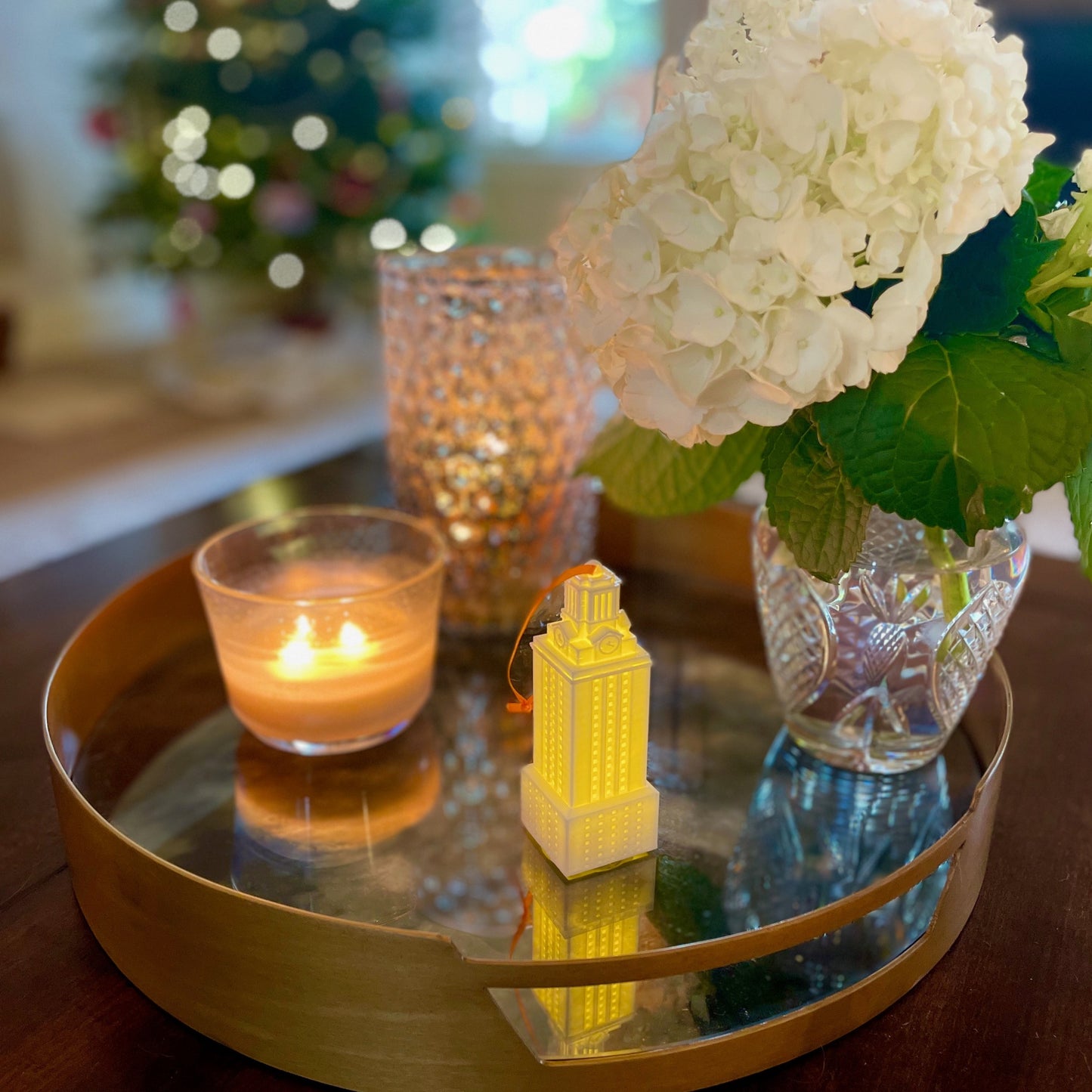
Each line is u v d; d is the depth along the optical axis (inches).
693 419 15.8
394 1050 15.4
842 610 19.1
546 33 94.1
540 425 23.5
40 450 74.0
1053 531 54.3
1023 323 17.1
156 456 73.7
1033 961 17.2
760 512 20.4
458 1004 15.0
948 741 21.5
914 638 19.1
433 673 22.8
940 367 16.1
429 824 19.4
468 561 24.2
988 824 17.7
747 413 15.7
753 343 15.0
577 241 16.1
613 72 93.2
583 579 17.4
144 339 98.6
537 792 18.4
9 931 17.8
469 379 23.0
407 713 21.0
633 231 15.0
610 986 16.3
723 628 24.9
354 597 19.6
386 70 77.3
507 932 17.3
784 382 15.2
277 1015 15.6
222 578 21.4
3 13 84.8
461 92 85.0
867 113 14.7
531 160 98.8
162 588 23.9
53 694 19.6
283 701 20.0
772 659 20.6
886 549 19.1
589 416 24.8
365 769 20.6
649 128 15.5
